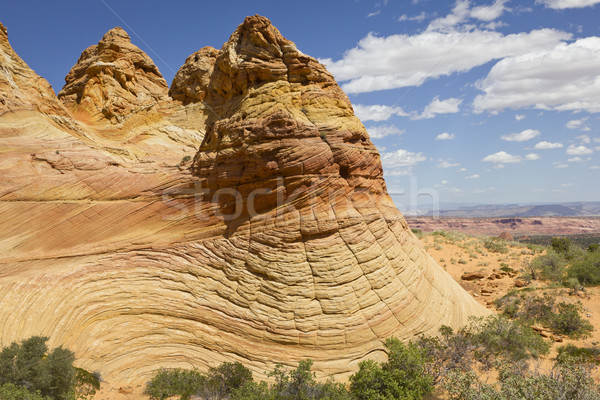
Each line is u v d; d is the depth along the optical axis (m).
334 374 13.12
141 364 13.16
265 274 14.48
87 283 14.43
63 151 18.72
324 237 14.90
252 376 12.80
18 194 16.86
